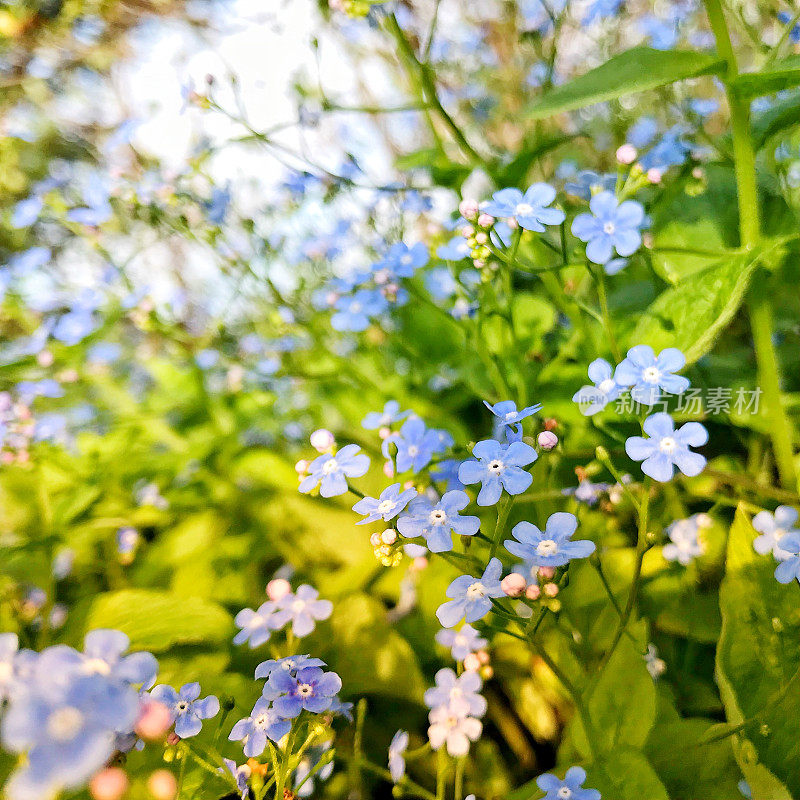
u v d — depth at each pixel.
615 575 0.12
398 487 0.09
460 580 0.08
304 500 0.15
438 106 0.13
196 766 0.10
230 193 0.15
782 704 0.09
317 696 0.09
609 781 0.09
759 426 0.13
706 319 0.11
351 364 0.18
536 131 0.14
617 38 0.17
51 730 0.06
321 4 0.14
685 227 0.13
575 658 0.11
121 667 0.07
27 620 0.12
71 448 0.16
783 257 0.12
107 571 0.15
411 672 0.12
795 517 0.10
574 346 0.13
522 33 0.16
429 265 0.16
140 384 0.19
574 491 0.11
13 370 0.15
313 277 0.17
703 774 0.10
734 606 0.10
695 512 0.13
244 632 0.10
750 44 0.14
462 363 0.16
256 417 0.18
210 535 0.15
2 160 0.17
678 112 0.15
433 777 0.12
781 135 0.13
